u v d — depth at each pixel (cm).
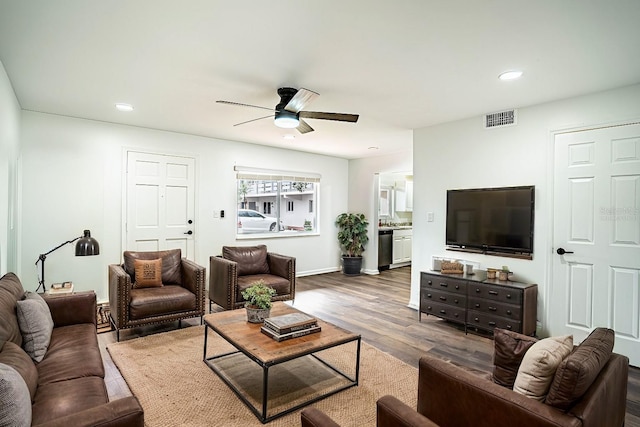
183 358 294
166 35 221
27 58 255
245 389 247
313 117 314
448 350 321
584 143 325
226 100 352
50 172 409
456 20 200
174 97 344
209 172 534
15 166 342
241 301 414
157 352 305
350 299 500
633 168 299
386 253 749
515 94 325
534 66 263
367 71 275
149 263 376
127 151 460
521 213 362
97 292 442
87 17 200
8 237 306
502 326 338
